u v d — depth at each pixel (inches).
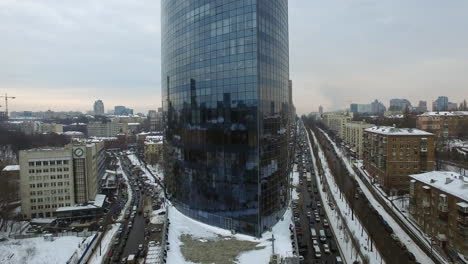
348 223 3732.8
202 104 3265.3
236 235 2913.4
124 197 5388.8
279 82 3385.8
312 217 4023.1
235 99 2967.5
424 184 3331.7
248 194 2935.5
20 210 4690.0
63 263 2945.4
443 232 2938.0
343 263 2775.6
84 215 4448.8
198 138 3351.4
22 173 4468.5
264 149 2984.7
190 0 3353.8
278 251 2476.6
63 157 4616.1
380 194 4800.7
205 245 2632.9
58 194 4603.8
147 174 7327.8
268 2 3061.0
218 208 3164.4
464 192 2741.1
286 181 3740.2
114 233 3730.3
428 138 4771.2
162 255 2279.8
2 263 2938.0
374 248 3034.0
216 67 3102.9
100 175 6343.5
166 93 4151.1
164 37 4146.2
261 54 2910.9
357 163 7165.4
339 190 5108.3
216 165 3159.5
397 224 3609.7
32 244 3368.6
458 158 6205.7
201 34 3230.8
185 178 3619.6
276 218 3297.2
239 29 2915.8
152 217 4151.1
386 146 4909.0
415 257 2827.3
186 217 3540.8
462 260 2625.5
